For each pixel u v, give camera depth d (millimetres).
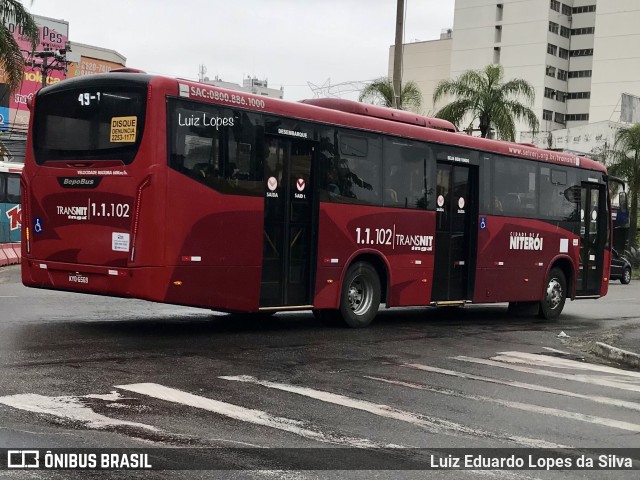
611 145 59781
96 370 8195
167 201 10023
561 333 13859
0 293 15445
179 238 10164
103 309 13516
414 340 11969
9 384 7348
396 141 13211
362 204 12641
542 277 16375
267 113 11242
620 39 97562
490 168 14969
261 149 11180
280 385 7984
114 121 10258
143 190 9938
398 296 13344
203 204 10430
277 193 11461
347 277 12586
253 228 11094
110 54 70875
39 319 11812
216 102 10602
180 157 10172
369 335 12180
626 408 7855
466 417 7070
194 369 8562
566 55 102938
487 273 14953
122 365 8555
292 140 11656
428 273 13836
